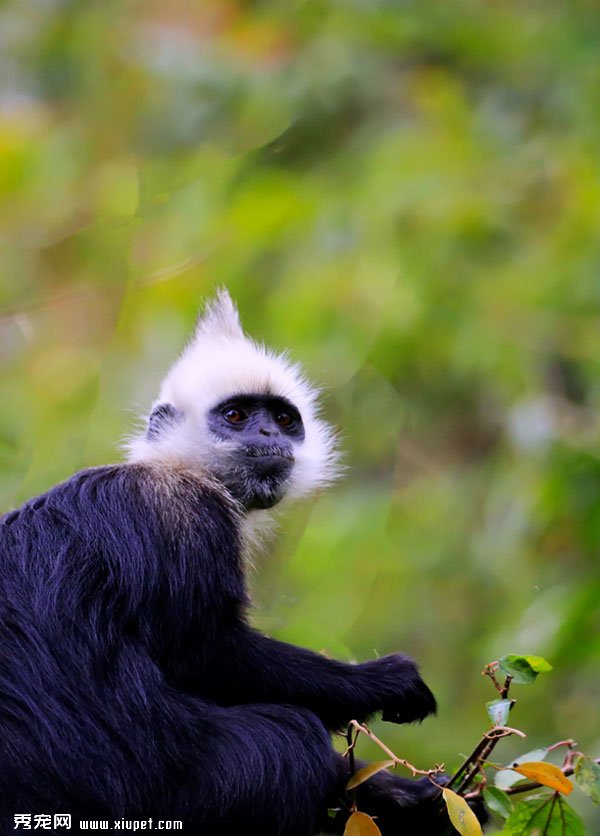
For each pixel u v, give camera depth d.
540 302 14.46
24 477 12.54
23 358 13.23
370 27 15.90
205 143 14.88
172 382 9.98
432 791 8.27
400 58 16.31
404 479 15.48
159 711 7.43
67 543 7.66
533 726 13.30
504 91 16.22
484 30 16.23
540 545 13.92
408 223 14.59
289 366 10.72
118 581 7.58
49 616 7.39
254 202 14.63
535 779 6.80
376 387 15.02
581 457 13.40
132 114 14.58
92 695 7.32
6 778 7.10
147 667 7.49
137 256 14.23
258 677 8.01
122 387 13.47
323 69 15.41
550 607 12.37
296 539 12.68
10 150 13.48
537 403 13.82
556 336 14.38
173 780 7.36
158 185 14.56
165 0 14.98
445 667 14.35
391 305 14.20
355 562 13.78
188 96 14.69
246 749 7.48
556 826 6.99
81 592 7.49
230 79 14.88
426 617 14.66
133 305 13.91
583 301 14.45
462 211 14.55
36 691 7.26
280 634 11.93
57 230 13.67
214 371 9.85
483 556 14.28
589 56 16.19
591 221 14.62
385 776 8.34
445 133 15.27
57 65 14.52
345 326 14.05
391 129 15.45
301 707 7.86
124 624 7.53
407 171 14.75
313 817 7.60
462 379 15.14
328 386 14.08
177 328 13.95
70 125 14.38
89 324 13.60
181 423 9.76
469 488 15.19
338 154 15.41
